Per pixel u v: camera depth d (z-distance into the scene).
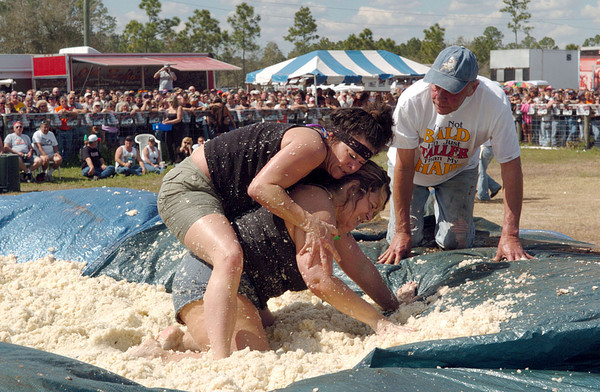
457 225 4.93
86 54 27.55
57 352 3.32
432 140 4.48
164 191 3.53
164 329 3.65
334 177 3.45
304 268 3.29
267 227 3.43
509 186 4.29
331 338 3.46
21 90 28.86
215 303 3.15
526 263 3.86
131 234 4.96
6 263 4.91
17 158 12.82
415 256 4.64
